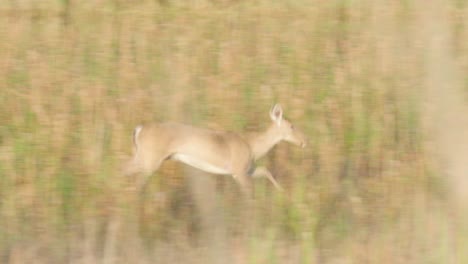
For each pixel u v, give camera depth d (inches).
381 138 1948.8
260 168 1854.1
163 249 1520.7
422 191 1721.2
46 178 1717.5
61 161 1804.9
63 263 1472.7
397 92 2121.1
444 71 2208.4
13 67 2229.3
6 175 1729.8
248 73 2229.3
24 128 1931.6
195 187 1755.7
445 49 2346.2
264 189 1753.2
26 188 1695.4
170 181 1819.6
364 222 1610.5
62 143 1849.2
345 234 1555.1
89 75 2196.1
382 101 2090.3
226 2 2704.2
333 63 2294.5
